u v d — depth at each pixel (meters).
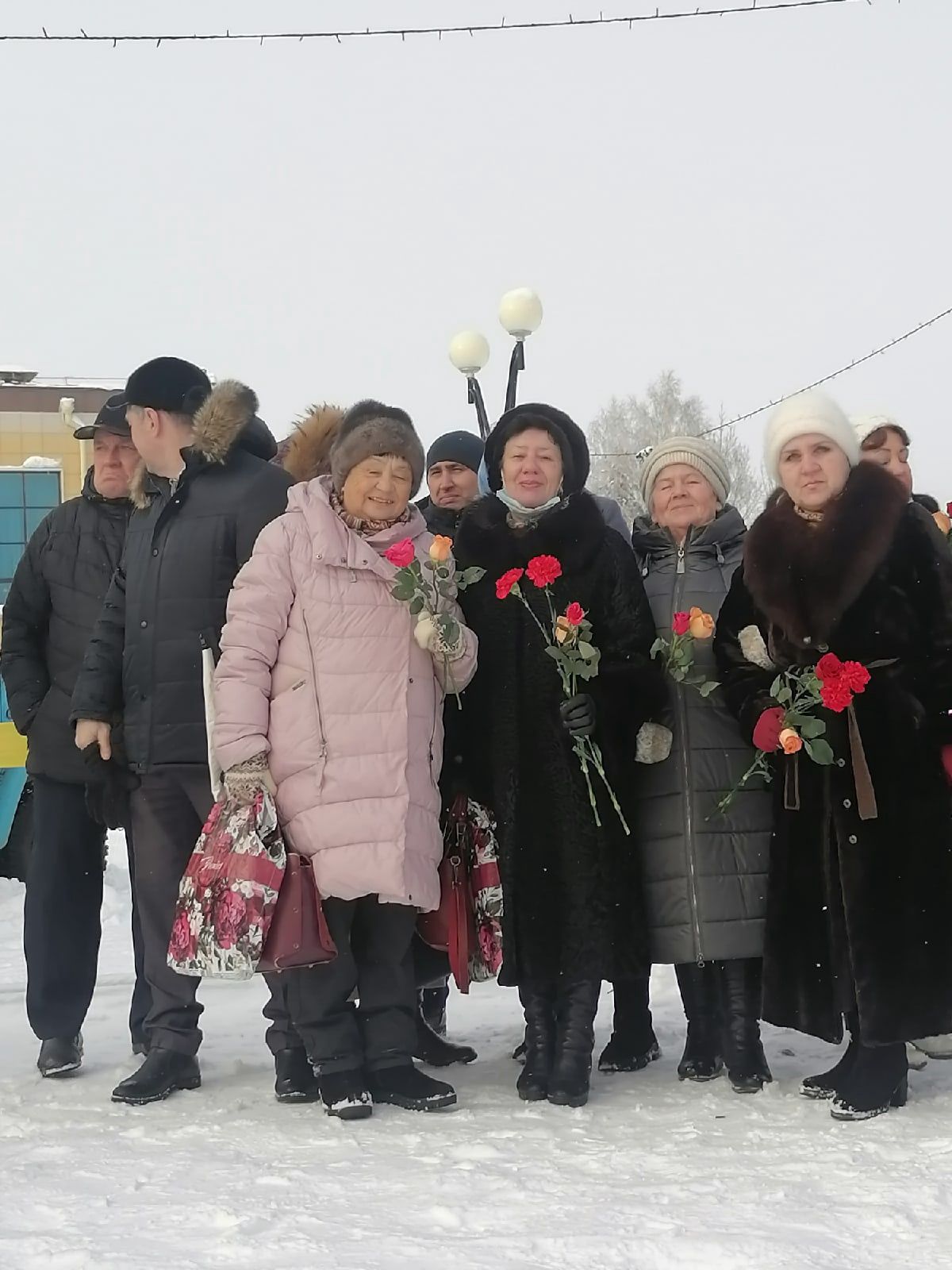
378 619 4.32
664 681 4.49
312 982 4.23
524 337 13.15
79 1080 4.83
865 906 4.10
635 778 4.57
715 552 4.79
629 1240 2.95
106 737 4.71
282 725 4.27
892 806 4.14
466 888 4.52
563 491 4.68
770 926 4.30
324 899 4.23
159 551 4.71
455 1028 5.69
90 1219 3.19
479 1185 3.38
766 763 4.41
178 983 4.61
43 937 4.95
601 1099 4.38
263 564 4.33
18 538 17.16
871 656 4.20
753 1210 3.15
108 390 17.77
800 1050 5.11
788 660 4.30
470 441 6.05
